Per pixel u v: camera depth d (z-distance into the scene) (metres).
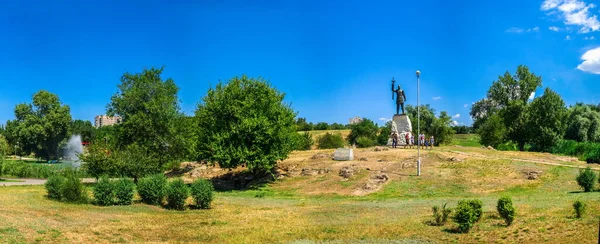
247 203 30.53
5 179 55.28
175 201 27.05
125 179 27.88
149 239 18.17
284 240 18.44
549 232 17.06
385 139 81.81
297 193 36.97
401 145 59.34
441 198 30.41
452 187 34.09
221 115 43.88
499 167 38.94
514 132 74.69
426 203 27.48
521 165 39.59
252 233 19.81
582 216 18.83
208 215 24.83
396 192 33.91
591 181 28.16
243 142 42.47
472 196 30.72
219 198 33.38
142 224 21.25
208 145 42.28
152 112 49.53
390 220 22.00
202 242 18.08
